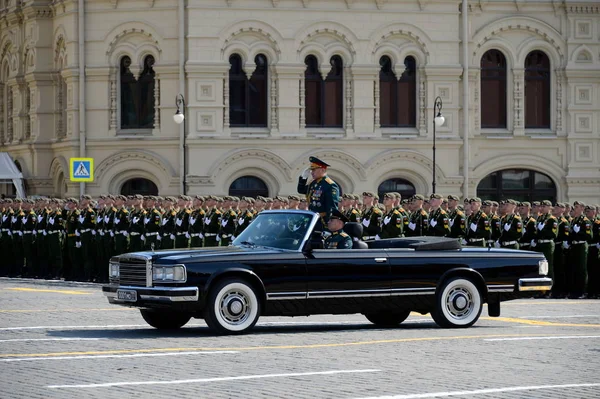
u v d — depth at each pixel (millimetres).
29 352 37375
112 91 100562
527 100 105625
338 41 100875
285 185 99812
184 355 36656
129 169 100500
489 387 30938
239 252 42812
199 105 98188
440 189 102500
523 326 47156
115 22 100188
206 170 98562
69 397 29000
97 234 74438
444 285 45469
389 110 102375
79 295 61219
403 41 102062
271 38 99438
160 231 71250
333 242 45531
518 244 64562
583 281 65375
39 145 107312
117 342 40031
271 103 99688
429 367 34406
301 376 32469
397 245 46156
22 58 111062
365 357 36469
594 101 106062
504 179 105250
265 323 48062
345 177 101250
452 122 102625
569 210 67500
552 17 105250
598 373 33688
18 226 79062
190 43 98125
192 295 41688
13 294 61906
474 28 103750
